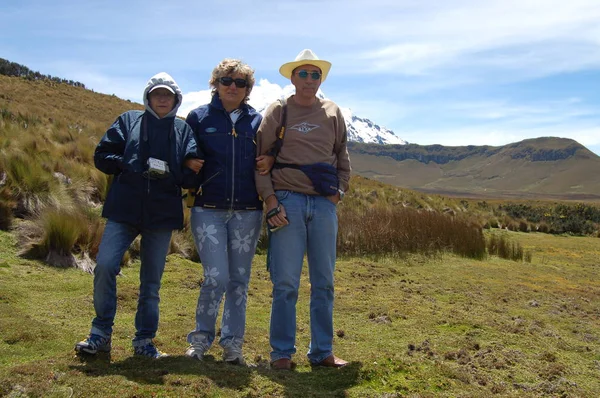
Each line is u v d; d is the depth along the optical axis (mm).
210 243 3705
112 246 3553
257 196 3861
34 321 4379
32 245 6629
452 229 11609
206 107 3893
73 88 41031
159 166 3537
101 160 3605
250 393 3139
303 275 7820
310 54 3781
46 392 2803
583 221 22969
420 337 5117
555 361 4684
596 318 6566
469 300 7059
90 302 5289
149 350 3721
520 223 20828
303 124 3818
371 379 3646
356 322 5559
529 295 7680
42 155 9711
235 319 3832
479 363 4438
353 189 20156
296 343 4641
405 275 8664
